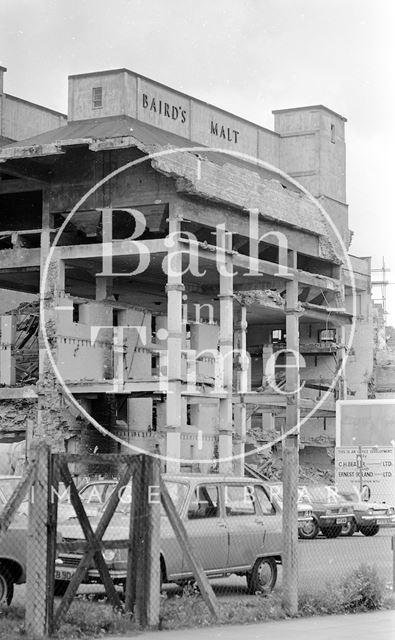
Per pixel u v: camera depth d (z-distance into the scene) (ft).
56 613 45.57
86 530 47.60
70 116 179.52
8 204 181.68
